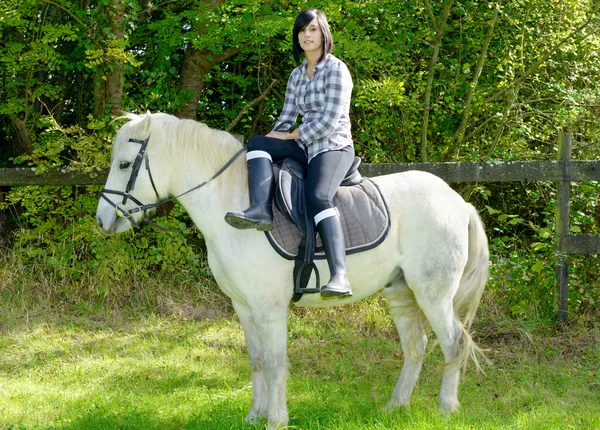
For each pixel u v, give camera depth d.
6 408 3.93
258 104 7.88
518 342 5.08
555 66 6.88
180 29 6.73
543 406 3.78
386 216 3.46
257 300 3.30
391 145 7.23
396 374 4.62
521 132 6.48
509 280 5.59
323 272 3.38
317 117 3.33
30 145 6.85
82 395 4.17
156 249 6.32
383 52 6.39
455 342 3.60
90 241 6.43
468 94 6.83
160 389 4.34
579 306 5.48
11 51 6.37
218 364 4.87
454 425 3.37
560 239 5.36
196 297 6.28
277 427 3.28
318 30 3.35
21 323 5.66
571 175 5.31
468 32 7.12
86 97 7.50
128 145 3.37
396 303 3.77
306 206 3.36
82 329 5.61
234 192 3.41
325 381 4.50
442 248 3.54
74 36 6.22
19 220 6.94
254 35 6.45
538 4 6.62
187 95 6.81
